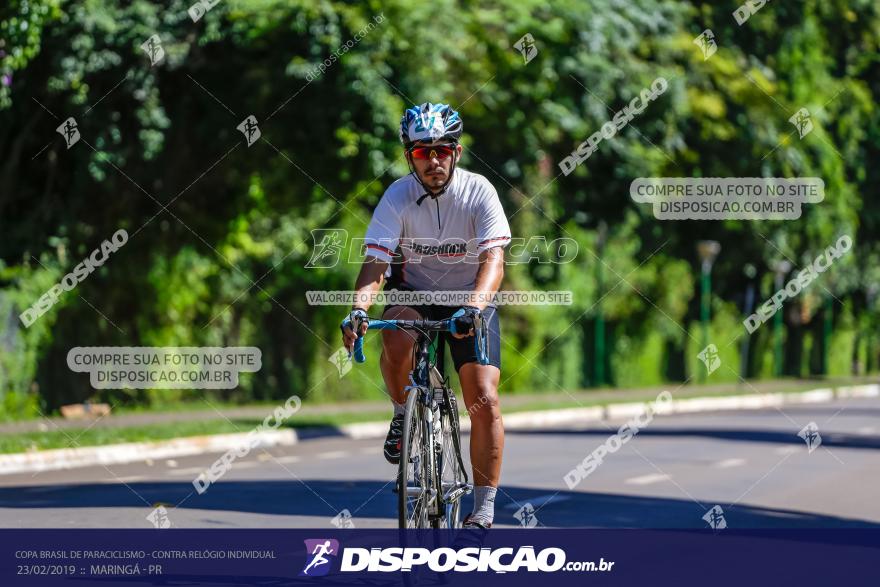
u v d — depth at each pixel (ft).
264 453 138.51
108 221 185.98
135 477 108.99
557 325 278.67
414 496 52.47
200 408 193.88
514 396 256.32
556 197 258.98
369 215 212.43
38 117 175.94
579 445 148.87
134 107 179.93
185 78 185.06
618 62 225.76
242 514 80.84
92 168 174.40
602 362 299.17
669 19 237.25
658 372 321.73
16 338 168.35
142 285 188.85
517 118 209.26
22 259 176.24
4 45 152.56
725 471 118.01
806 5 315.17
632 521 80.84
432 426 55.31
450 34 181.06
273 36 177.37
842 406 276.82
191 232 194.49
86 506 84.99
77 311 179.63
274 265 204.44
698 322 336.70
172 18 172.35
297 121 183.11
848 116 342.85
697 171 281.74
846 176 361.30
